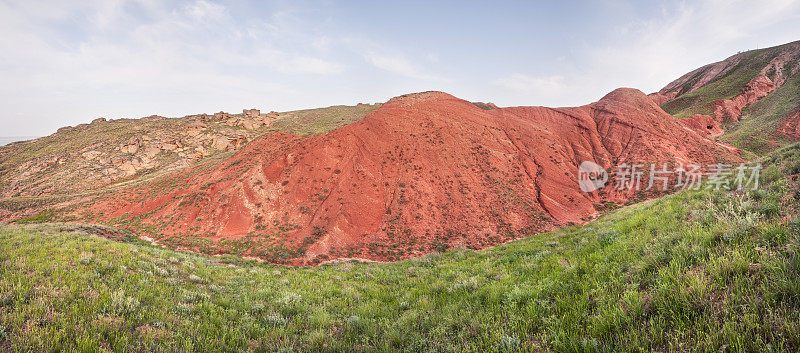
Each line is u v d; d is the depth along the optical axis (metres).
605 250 8.59
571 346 4.01
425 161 44.94
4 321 4.75
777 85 100.69
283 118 121.25
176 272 11.22
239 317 7.11
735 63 138.62
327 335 6.15
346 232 31.94
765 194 7.38
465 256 18.52
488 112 62.69
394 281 13.29
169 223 35.38
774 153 11.94
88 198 52.38
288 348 5.41
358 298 9.91
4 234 14.27
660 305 4.21
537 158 49.97
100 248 12.37
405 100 61.38
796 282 3.39
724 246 5.29
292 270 18.86
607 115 59.81
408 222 34.75
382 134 49.38
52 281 7.31
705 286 4.12
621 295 5.06
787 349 2.82
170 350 4.88
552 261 9.45
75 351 4.38
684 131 57.19
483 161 47.25
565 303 5.50
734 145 65.25
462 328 5.69
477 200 39.72
